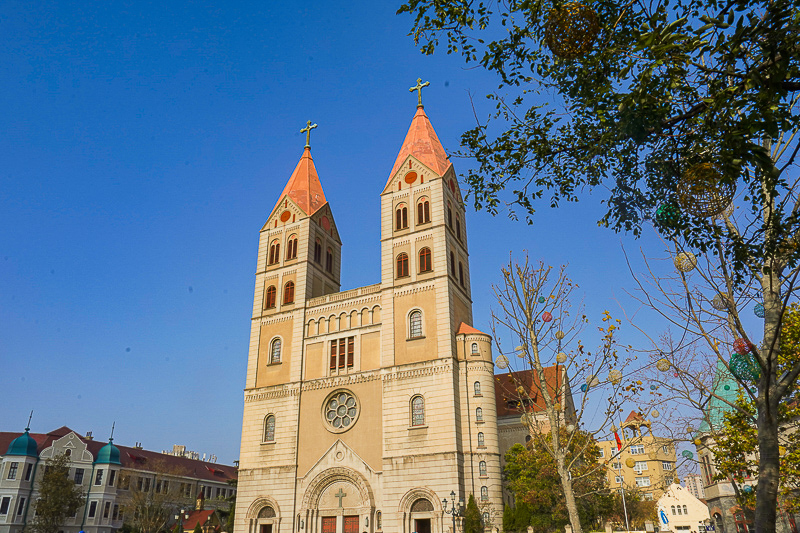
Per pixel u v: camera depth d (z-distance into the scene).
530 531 50.25
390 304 65.94
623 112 12.77
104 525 96.31
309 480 61.97
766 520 12.09
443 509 53.03
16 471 90.12
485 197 17.56
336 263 82.12
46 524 85.44
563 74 14.02
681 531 73.94
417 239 68.00
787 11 11.09
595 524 60.25
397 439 59.28
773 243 12.83
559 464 24.80
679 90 12.66
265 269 77.00
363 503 58.34
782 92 11.28
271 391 68.69
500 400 81.31
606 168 15.14
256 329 73.56
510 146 16.48
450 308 63.41
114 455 101.56
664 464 85.31
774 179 11.66
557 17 12.85
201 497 115.44
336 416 63.94
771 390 13.05
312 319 70.69
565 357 25.81
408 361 62.41
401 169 72.94
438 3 15.43
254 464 65.88
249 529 63.16
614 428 24.39
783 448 30.25
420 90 81.19
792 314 28.41
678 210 13.48
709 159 12.16
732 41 11.70
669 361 19.27
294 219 77.94
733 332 15.27
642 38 12.29
